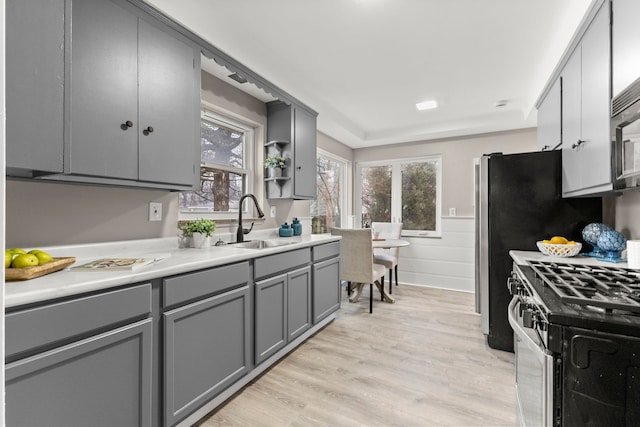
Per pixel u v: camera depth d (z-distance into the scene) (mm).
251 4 1735
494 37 2072
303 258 2395
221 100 2477
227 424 1496
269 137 2979
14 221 1354
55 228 1486
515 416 1553
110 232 1714
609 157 1459
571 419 809
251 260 1844
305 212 3652
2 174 414
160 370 1292
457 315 3084
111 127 1408
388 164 4773
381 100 3242
